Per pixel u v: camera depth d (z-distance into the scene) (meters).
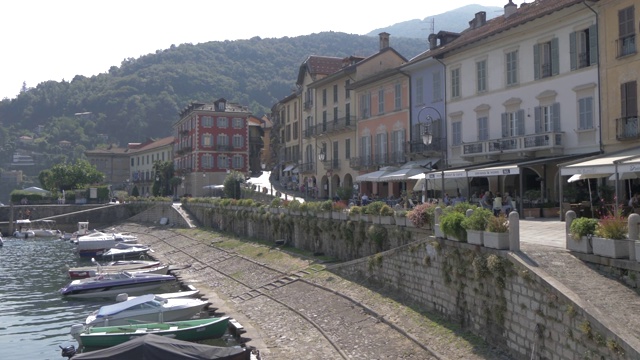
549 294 13.68
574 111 33.41
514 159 37.19
